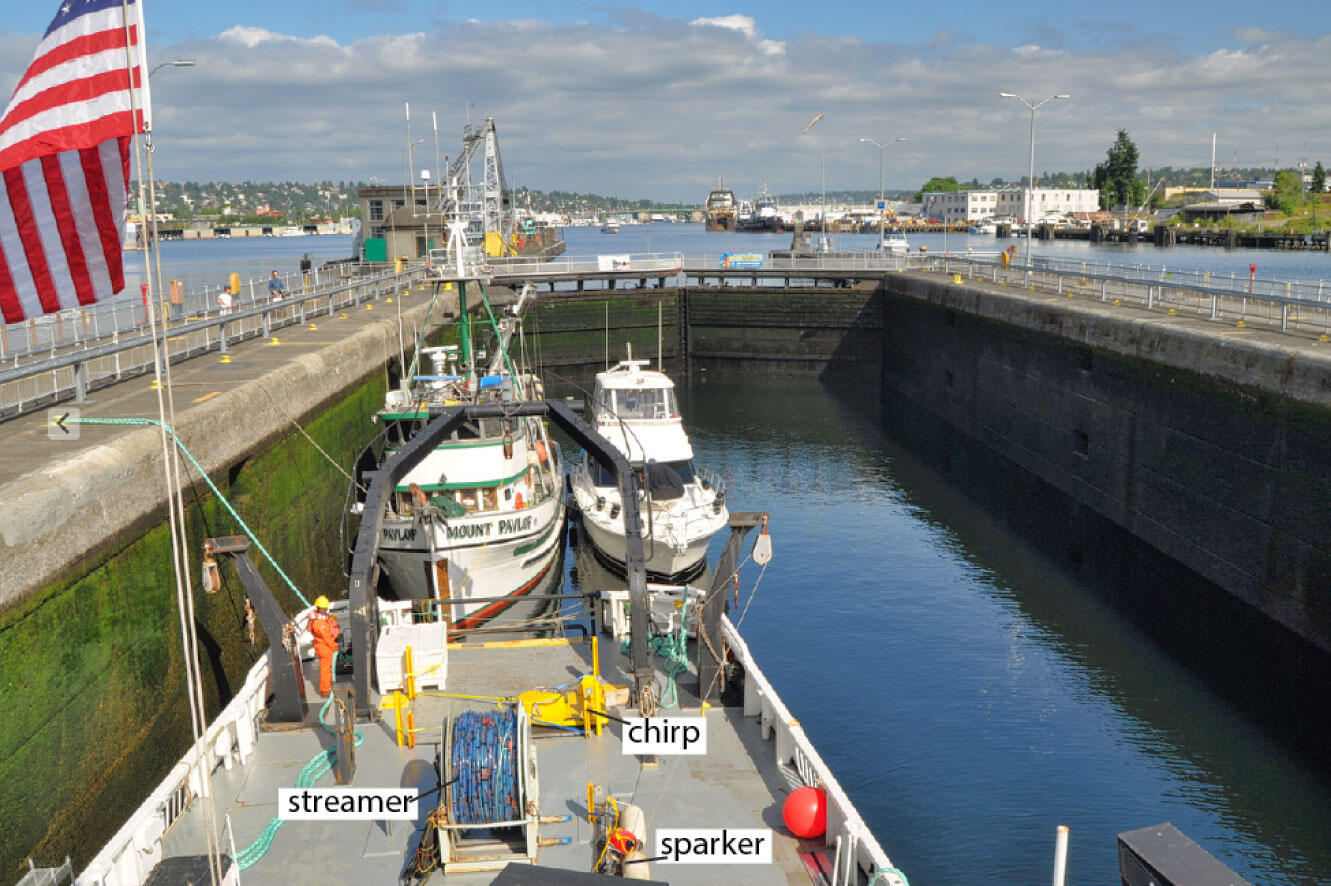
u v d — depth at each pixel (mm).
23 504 12219
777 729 12109
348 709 12008
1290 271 112438
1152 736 20969
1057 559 32750
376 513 14211
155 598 15844
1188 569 30078
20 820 11758
